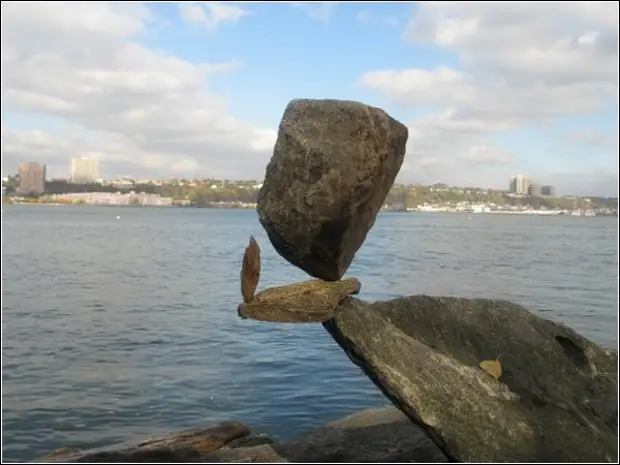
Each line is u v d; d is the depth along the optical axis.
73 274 30.48
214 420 9.89
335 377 11.99
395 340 4.84
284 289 4.74
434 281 26.09
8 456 8.62
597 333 15.38
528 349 5.32
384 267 31.89
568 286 24.64
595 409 5.00
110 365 13.05
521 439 4.68
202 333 16.11
